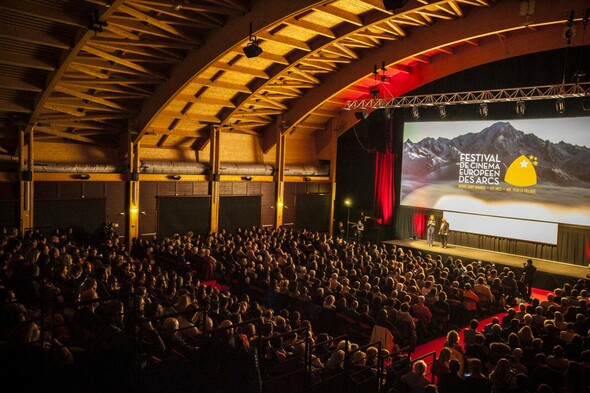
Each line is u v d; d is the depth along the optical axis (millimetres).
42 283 9609
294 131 29375
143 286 11008
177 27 17688
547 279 19984
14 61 14836
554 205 21453
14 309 6648
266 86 23438
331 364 7891
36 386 5344
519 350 8906
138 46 17812
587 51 19859
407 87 25359
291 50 21234
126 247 23016
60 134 20719
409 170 27250
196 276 17531
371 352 8812
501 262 21594
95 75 18266
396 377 8406
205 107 24031
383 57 22391
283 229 25344
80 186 21547
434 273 17047
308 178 29688
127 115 21703
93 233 22062
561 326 10961
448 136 25391
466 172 24609
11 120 18562
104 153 22938
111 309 7688
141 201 23562
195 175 25203
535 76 21797
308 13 18203
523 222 22578
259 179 27609
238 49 19875
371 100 26219
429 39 20547
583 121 20391
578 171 20609
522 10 17297
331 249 22094
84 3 13281
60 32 14242
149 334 6695
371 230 29312
